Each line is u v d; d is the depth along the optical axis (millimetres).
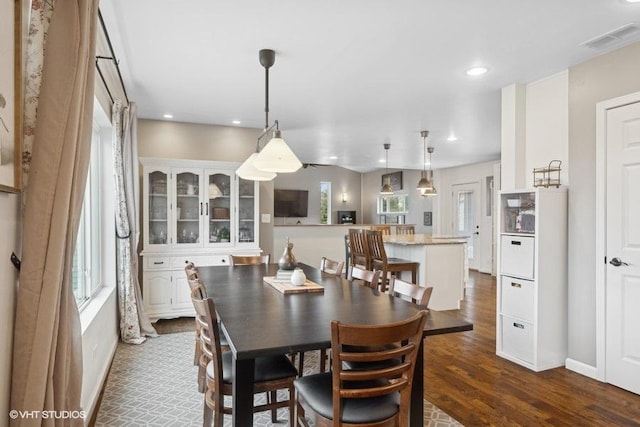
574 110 3027
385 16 2309
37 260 1235
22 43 1245
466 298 5605
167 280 4449
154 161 4414
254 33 2533
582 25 2408
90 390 2377
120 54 2844
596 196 2857
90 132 1477
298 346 1409
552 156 3242
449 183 9008
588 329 2924
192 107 4219
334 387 1406
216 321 1719
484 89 3621
